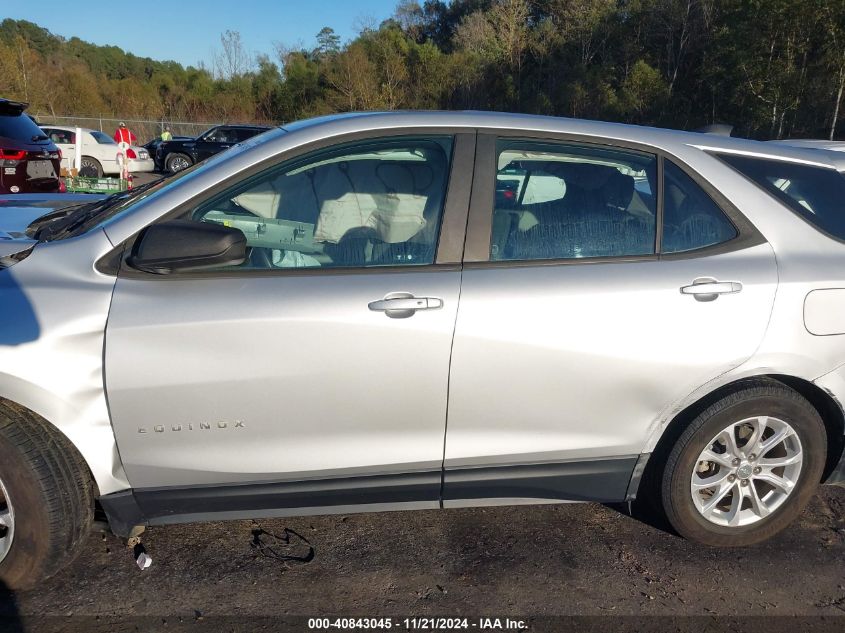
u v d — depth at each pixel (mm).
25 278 2262
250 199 2439
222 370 2254
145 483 2354
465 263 2408
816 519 3062
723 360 2490
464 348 2344
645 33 40406
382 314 2297
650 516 3051
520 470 2539
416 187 2477
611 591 2545
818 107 25891
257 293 2281
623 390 2480
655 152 2617
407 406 2379
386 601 2449
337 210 2463
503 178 2520
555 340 2381
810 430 2678
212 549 2699
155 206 2371
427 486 2504
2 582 2350
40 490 2219
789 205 2662
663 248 2535
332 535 2828
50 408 2178
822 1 23688
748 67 27266
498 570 2641
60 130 17250
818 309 2539
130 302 2227
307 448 2389
